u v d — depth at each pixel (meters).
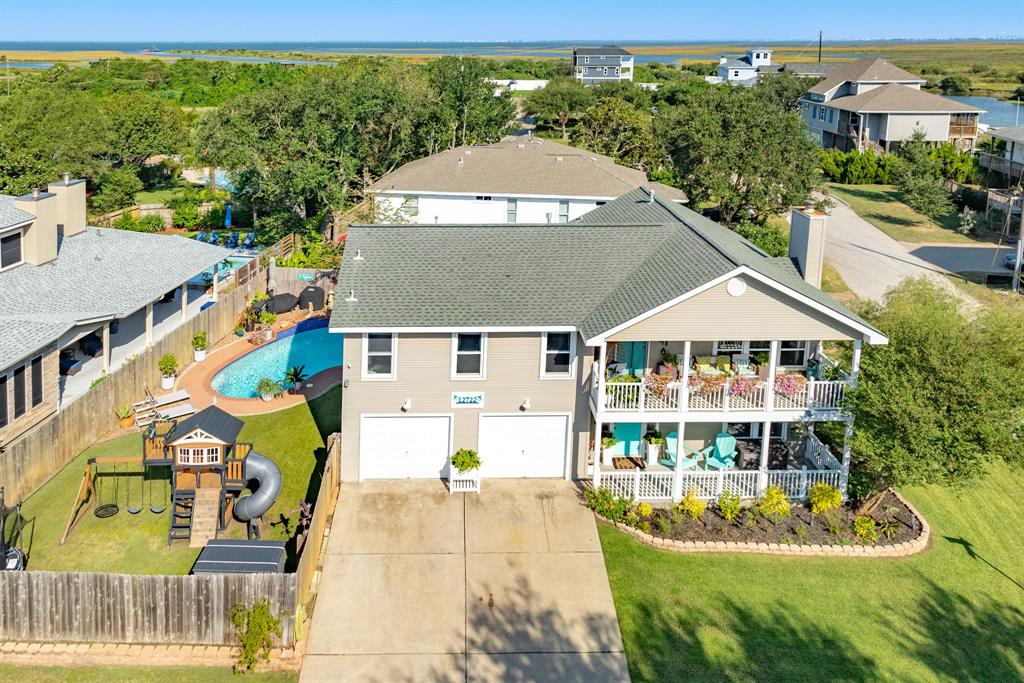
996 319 25.72
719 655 19.84
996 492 28.31
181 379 33.75
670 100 121.00
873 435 23.94
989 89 161.75
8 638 18.95
